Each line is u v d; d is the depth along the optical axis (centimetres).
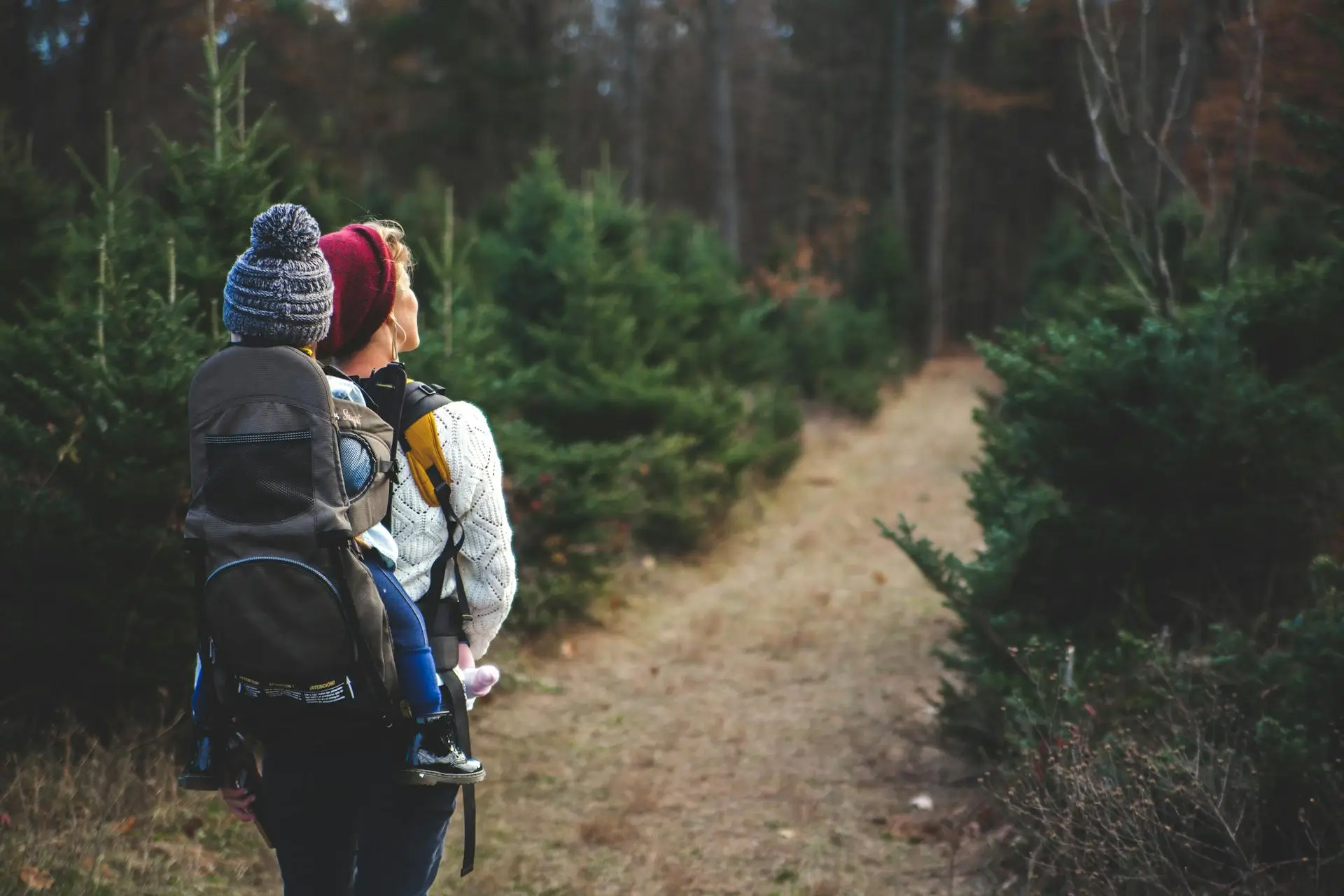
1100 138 574
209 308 464
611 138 3919
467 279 656
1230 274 557
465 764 203
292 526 187
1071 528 433
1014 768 410
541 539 675
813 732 538
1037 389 446
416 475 207
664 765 496
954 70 3775
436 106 2766
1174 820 334
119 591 399
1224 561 439
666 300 962
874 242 2561
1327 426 414
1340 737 313
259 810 206
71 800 371
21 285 567
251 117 2209
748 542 970
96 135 1661
